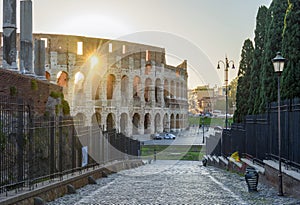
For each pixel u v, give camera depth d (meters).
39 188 11.27
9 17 16.19
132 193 13.51
